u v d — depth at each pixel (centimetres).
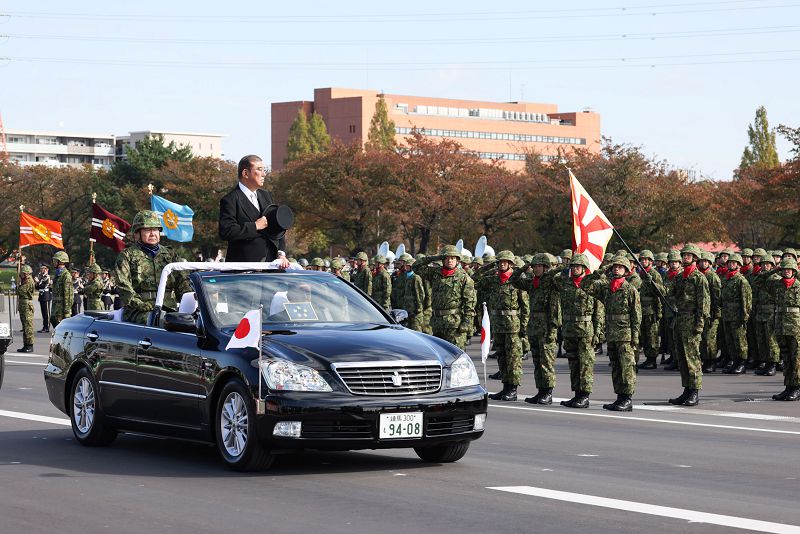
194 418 1697
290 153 19875
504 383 2975
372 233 12056
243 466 1605
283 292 1773
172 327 1697
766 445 2061
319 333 1642
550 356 2861
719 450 1977
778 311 2992
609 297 2725
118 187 15650
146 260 1962
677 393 3177
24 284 4709
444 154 11694
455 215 11388
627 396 2716
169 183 14138
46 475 1605
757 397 3084
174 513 1323
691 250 2905
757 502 1433
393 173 11600
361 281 4441
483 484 1535
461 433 1619
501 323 2955
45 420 2259
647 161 9975
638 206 9644
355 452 1844
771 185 9306
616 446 2006
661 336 4222
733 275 3881
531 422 2402
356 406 1535
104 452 1841
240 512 1328
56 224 6450
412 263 4469
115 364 1845
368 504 1380
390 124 19350
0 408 2475
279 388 1545
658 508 1370
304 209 12106
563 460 1800
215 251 14312
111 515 1313
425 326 3850
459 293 2995
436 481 1556
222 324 1697
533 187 10769
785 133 9375
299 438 1531
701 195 9688
